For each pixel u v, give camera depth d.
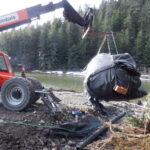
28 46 56.38
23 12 5.94
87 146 4.12
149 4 68.56
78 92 11.62
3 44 57.56
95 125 5.16
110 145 4.15
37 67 53.91
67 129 4.49
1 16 5.92
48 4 6.02
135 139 4.35
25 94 5.31
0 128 4.01
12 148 3.57
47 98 5.54
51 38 55.25
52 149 3.85
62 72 45.50
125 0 75.50
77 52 54.22
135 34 60.09
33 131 4.23
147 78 41.72
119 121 5.95
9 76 6.03
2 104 5.96
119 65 4.52
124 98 4.54
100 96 4.62
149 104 5.39
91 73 4.67
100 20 63.16
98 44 53.72
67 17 6.09
